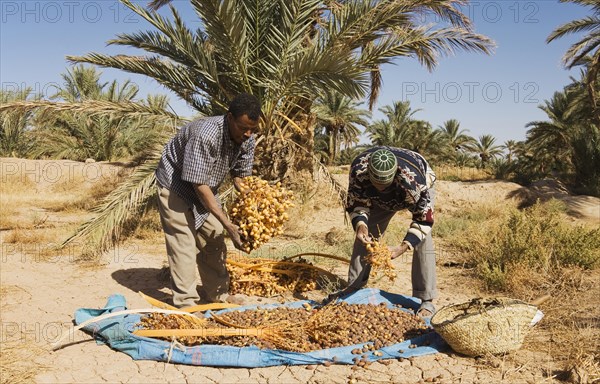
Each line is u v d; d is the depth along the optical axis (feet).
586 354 13.44
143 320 15.05
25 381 12.16
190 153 14.88
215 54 32.09
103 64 30.45
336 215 40.04
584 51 66.54
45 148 76.28
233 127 14.94
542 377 12.57
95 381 12.28
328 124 120.67
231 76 30.73
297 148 36.04
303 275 20.12
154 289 20.07
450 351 13.83
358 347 13.75
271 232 16.01
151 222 32.12
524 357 13.69
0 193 48.42
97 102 30.17
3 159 59.62
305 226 35.50
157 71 30.73
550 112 103.71
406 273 23.47
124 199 25.91
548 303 18.06
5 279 20.39
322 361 13.20
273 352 13.12
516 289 20.16
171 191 15.84
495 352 13.26
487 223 35.47
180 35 29.22
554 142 103.09
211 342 13.99
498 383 12.26
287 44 28.84
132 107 30.32
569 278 20.88
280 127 34.35
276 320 14.92
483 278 21.65
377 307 16.03
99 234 24.67
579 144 77.10
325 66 25.72
